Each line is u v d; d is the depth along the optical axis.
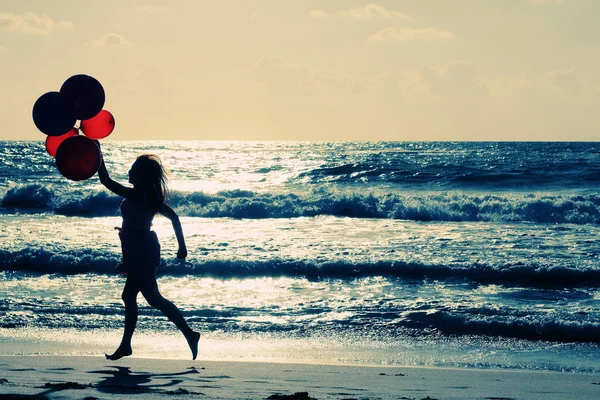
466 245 14.55
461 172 37.69
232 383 4.77
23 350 6.71
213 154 68.31
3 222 19.98
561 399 4.71
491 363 6.61
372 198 23.50
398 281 10.98
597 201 22.72
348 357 6.77
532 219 21.33
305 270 11.66
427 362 6.63
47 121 4.68
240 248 13.85
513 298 9.66
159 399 3.70
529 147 91.06
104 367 5.39
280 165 47.22
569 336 7.75
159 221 20.19
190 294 10.05
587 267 11.30
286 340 7.47
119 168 47.03
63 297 9.62
